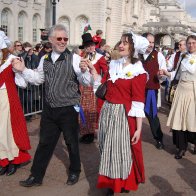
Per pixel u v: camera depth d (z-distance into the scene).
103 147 4.35
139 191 4.84
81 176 5.33
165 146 7.01
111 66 4.47
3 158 5.18
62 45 4.58
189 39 6.10
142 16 65.31
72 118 4.79
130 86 4.28
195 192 4.88
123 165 4.25
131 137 4.31
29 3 45.69
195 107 6.07
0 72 5.13
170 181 5.23
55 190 4.85
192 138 6.44
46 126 4.81
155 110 6.69
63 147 6.71
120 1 54.06
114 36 53.12
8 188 4.88
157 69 6.66
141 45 4.34
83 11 49.75
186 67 6.10
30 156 5.60
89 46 6.78
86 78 4.53
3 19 41.66
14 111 5.23
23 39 45.56
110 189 4.57
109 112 4.33
